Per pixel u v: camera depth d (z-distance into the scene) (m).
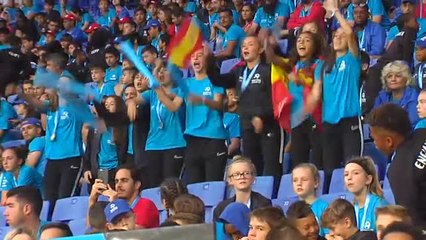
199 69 15.27
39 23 28.11
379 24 20.80
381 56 17.92
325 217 9.59
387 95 14.74
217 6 24.03
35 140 17.89
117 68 19.94
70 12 28.36
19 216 10.77
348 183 10.94
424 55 15.50
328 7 14.45
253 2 24.14
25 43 26.19
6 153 16.91
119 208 10.34
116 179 12.61
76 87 16.59
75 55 22.25
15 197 10.78
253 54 14.62
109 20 28.23
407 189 8.36
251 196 12.07
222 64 20.47
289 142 14.95
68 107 16.56
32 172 17.09
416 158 8.29
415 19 17.42
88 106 16.95
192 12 25.12
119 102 16.27
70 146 17.09
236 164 12.08
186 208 10.14
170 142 15.70
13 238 10.05
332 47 14.32
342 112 14.09
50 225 9.59
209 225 6.09
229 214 9.91
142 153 15.93
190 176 15.38
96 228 10.48
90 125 16.50
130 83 17.88
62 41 24.64
